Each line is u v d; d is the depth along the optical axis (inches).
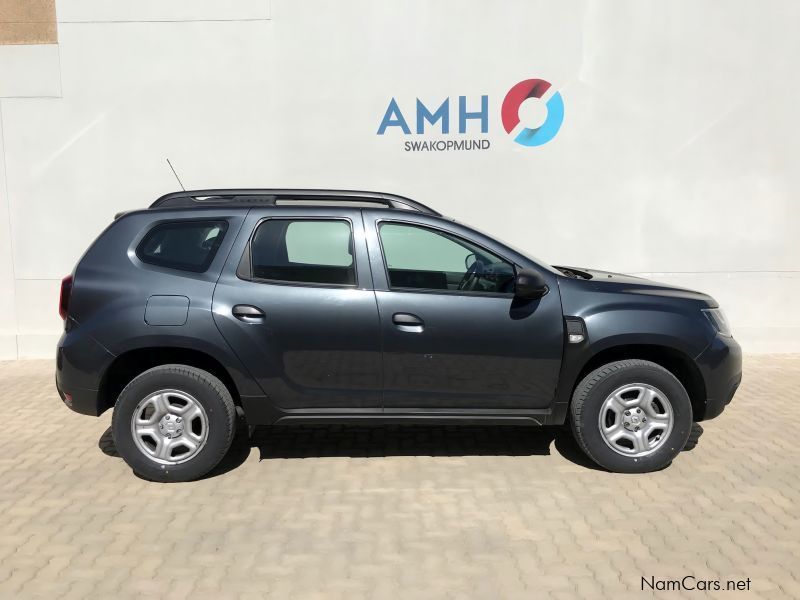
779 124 326.3
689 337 187.5
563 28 323.3
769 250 332.8
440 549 149.9
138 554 148.3
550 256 334.6
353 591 133.7
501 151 329.4
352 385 185.8
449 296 185.5
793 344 332.2
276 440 219.3
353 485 184.5
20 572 141.1
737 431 226.4
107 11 322.7
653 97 326.0
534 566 142.6
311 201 208.7
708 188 330.3
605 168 330.0
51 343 334.3
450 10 322.7
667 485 182.9
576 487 181.9
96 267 185.6
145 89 326.6
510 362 185.9
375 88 326.3
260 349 182.2
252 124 328.8
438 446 213.6
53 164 329.7
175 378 181.8
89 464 200.7
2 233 332.2
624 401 187.8
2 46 323.9
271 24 323.3
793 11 320.5
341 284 185.6
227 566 143.3
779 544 151.0
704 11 321.7
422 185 331.6
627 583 135.9
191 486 184.1
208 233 188.5
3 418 245.6
